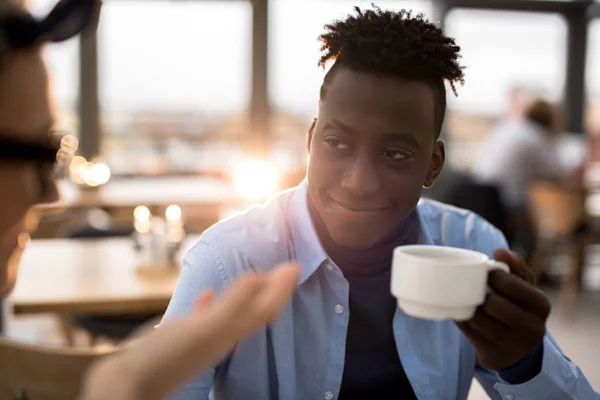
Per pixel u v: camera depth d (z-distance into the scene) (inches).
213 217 143.0
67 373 44.1
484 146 233.5
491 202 177.8
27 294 71.7
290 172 161.0
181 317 15.4
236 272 36.5
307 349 37.5
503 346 27.2
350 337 37.6
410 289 25.3
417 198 32.6
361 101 30.6
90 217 140.6
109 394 14.1
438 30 32.6
